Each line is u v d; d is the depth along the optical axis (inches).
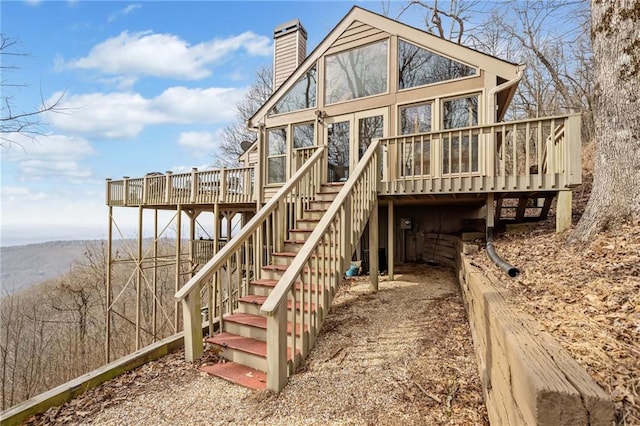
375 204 206.2
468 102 247.6
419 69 267.3
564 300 81.0
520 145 441.1
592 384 40.4
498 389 67.1
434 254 289.4
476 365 107.8
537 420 39.6
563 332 61.6
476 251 176.9
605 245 120.4
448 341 126.0
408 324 144.6
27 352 496.7
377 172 212.2
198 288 133.0
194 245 415.2
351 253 166.7
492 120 232.2
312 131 322.7
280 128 343.9
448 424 82.7
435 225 297.6
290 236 203.5
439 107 256.2
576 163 167.8
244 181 343.9
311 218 218.7
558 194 174.9
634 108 128.3
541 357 49.2
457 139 240.1
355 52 299.3
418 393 96.7
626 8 129.7
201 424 91.7
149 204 403.2
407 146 255.6
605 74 136.6
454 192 197.5
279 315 104.7
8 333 506.9
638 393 43.3
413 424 84.6
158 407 100.2
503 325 65.2
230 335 140.9
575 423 38.3
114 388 111.1
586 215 141.1
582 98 544.7
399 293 189.8
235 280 388.8
